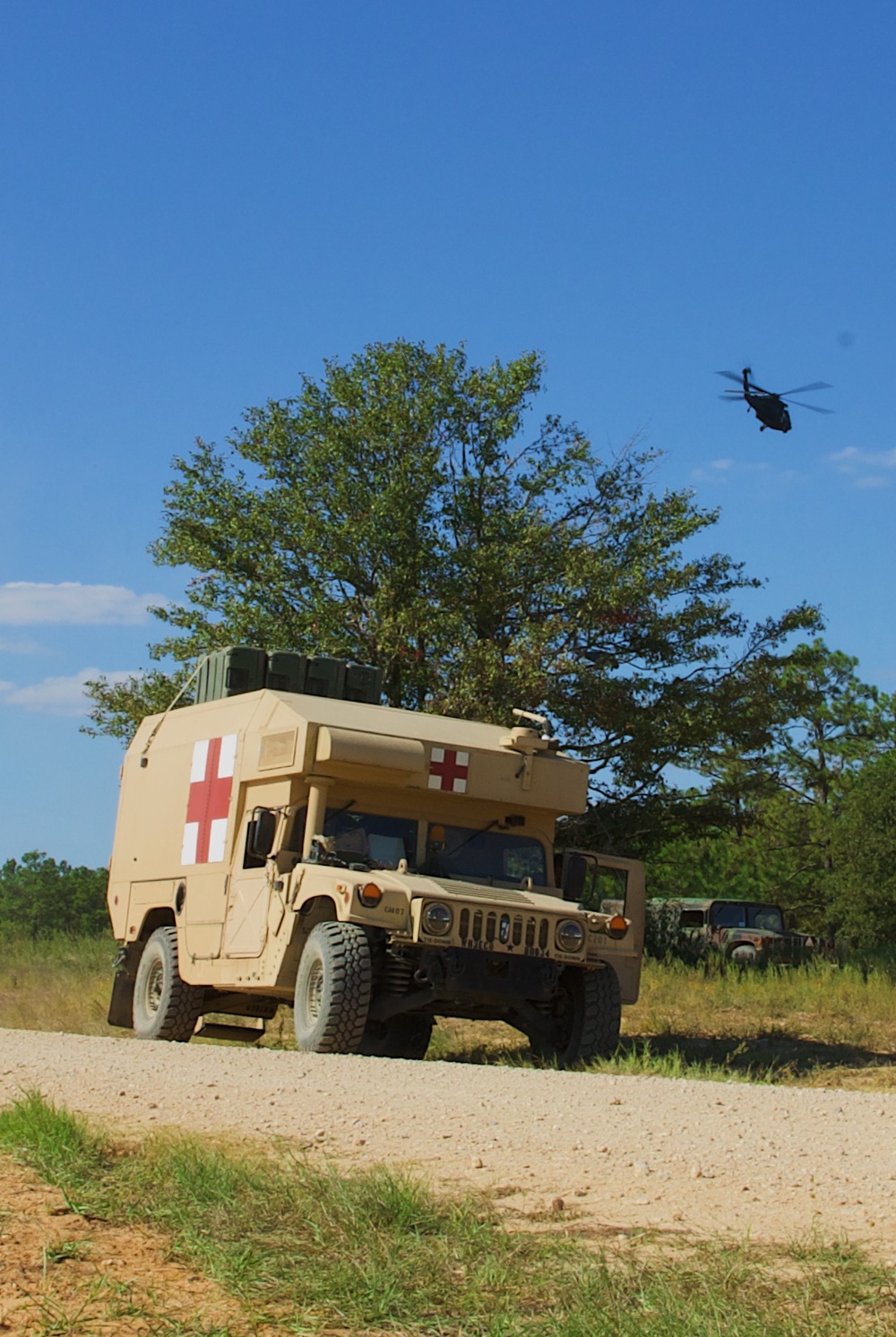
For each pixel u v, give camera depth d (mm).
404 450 31281
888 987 20750
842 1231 5406
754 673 30703
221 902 14211
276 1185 5719
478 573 29859
